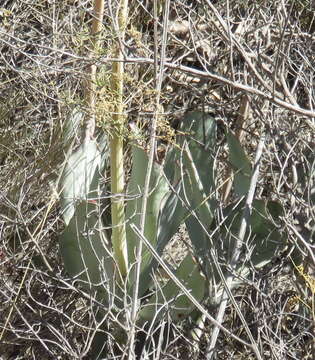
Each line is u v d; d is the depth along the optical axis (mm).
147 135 5270
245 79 5391
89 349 4758
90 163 5176
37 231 5250
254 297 5062
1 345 4930
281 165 5168
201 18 5422
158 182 4945
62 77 5691
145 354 4449
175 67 4703
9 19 5703
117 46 4777
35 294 5008
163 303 4801
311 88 5367
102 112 4727
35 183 5363
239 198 5309
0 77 5902
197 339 4867
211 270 4898
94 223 4969
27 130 5809
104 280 4684
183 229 5664
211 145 5383
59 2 5902
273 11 6117
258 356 4203
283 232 5098
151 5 6023
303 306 4906
